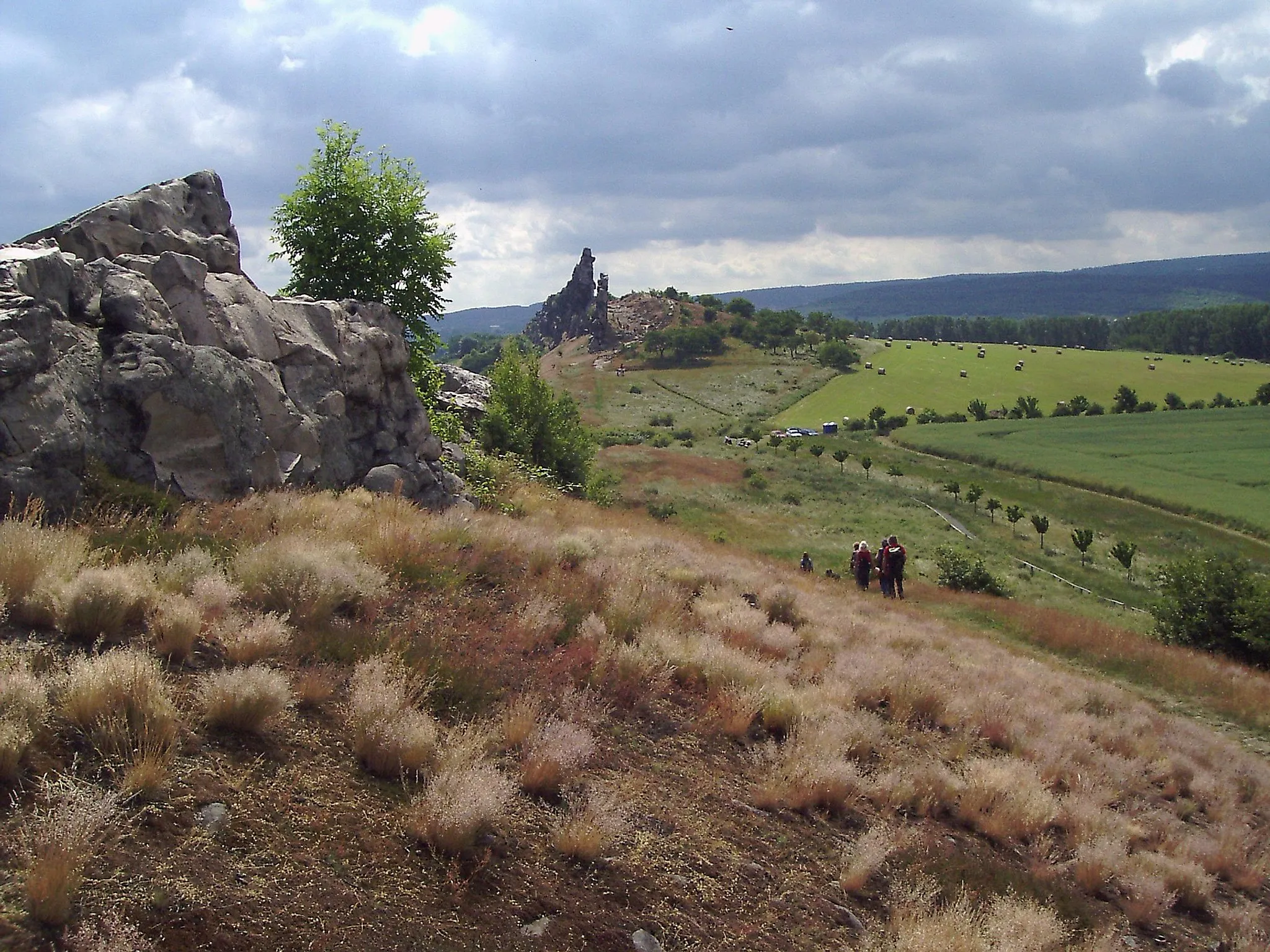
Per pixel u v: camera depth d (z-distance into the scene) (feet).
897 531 160.56
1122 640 66.95
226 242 38.17
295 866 11.80
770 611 38.06
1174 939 19.29
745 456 258.78
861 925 15.28
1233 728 49.03
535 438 86.22
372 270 54.60
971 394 416.67
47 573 16.78
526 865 13.84
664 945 13.10
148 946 9.52
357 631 19.70
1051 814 22.79
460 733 16.89
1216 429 303.27
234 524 25.89
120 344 27.30
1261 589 77.56
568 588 28.76
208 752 13.62
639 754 19.39
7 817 10.78
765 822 18.04
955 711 29.32
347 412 40.83
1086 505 200.95
